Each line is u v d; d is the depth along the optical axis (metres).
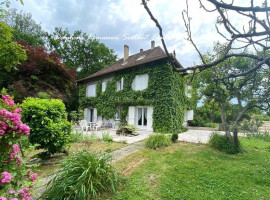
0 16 3.40
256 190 2.61
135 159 4.23
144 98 11.06
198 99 6.18
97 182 2.47
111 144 6.10
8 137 1.69
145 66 11.37
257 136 7.64
